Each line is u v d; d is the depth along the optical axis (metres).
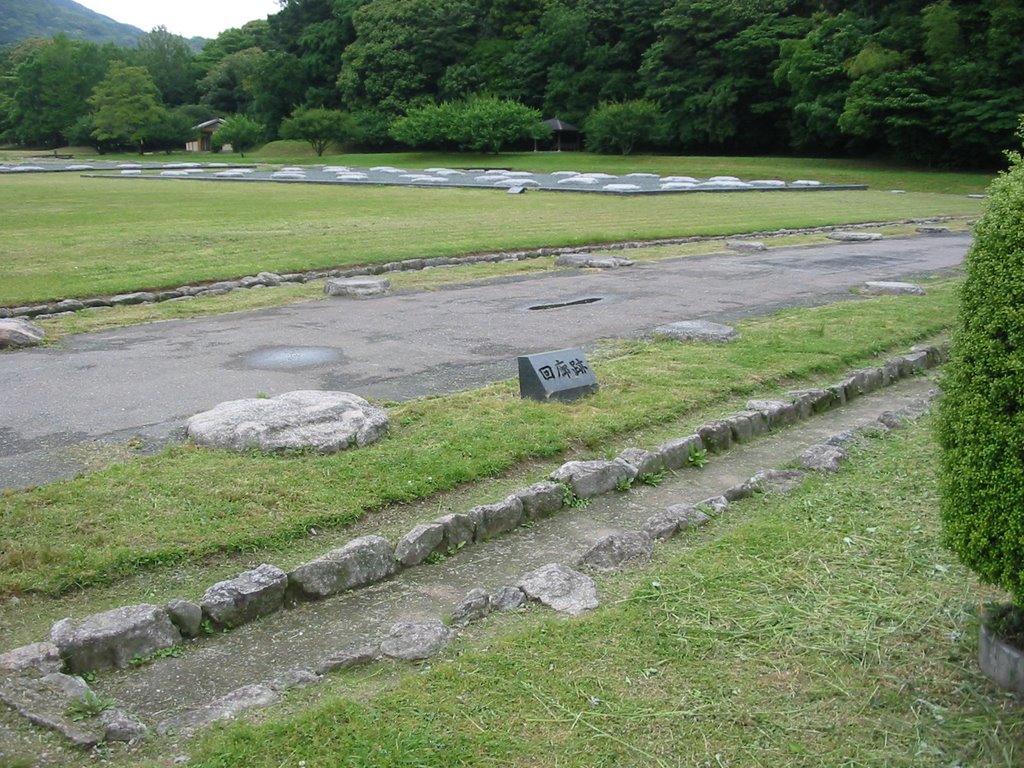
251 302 11.19
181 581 4.08
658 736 2.98
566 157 51.09
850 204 27.38
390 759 2.82
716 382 7.29
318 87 68.81
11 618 3.74
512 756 2.88
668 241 17.92
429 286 12.55
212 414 5.84
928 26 39.53
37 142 75.69
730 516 4.92
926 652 3.47
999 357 3.05
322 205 23.92
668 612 3.79
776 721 3.06
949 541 3.27
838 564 4.23
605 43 58.53
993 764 2.83
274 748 2.88
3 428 6.18
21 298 10.72
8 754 2.83
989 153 39.62
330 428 5.66
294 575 4.01
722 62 49.59
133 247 14.91
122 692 3.33
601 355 8.38
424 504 4.96
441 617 3.90
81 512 4.58
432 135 52.75
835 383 7.70
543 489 5.02
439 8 61.22
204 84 79.81
